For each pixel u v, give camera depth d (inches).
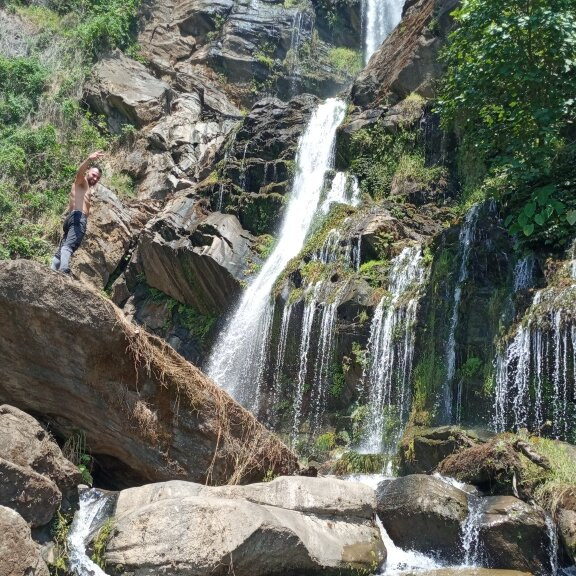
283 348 503.5
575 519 260.5
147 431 283.9
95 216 655.8
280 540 229.9
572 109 420.2
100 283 646.5
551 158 419.5
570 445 311.1
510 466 293.9
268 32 999.0
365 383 451.2
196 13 1008.2
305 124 699.4
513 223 410.3
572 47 405.1
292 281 522.9
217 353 563.5
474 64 426.6
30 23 911.0
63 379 274.5
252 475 299.7
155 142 796.6
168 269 611.5
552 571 259.0
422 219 542.9
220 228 605.0
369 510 277.7
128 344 276.5
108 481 295.3
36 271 261.1
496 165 498.0
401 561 273.9
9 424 235.0
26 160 734.5
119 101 823.1
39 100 804.6
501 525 265.3
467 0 438.3
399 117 623.8
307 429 473.1
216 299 587.8
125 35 943.7
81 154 775.1
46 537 229.3
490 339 387.5
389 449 418.0
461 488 300.4
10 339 266.4
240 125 736.3
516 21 402.6
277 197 636.7
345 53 1056.2
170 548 219.5
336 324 469.1
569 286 358.6
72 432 282.8
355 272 499.5
